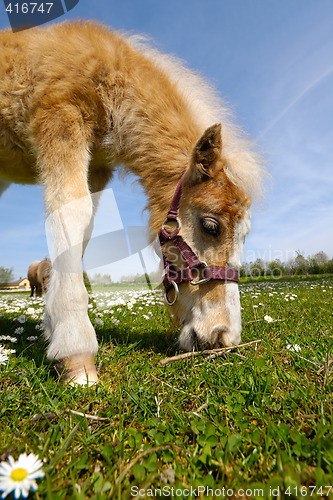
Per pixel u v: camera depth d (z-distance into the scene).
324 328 0.62
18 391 0.34
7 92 0.44
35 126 0.43
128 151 0.50
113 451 0.23
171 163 0.48
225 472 0.21
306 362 0.40
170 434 0.25
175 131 0.48
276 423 0.27
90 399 0.32
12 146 0.48
